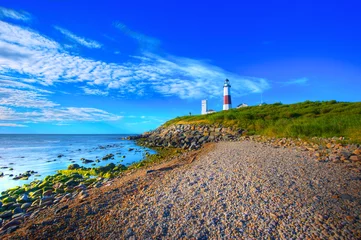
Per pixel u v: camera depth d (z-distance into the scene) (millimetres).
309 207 5168
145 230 4750
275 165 9062
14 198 9602
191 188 7031
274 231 4328
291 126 21078
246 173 8062
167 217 5254
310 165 8906
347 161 9312
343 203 5309
